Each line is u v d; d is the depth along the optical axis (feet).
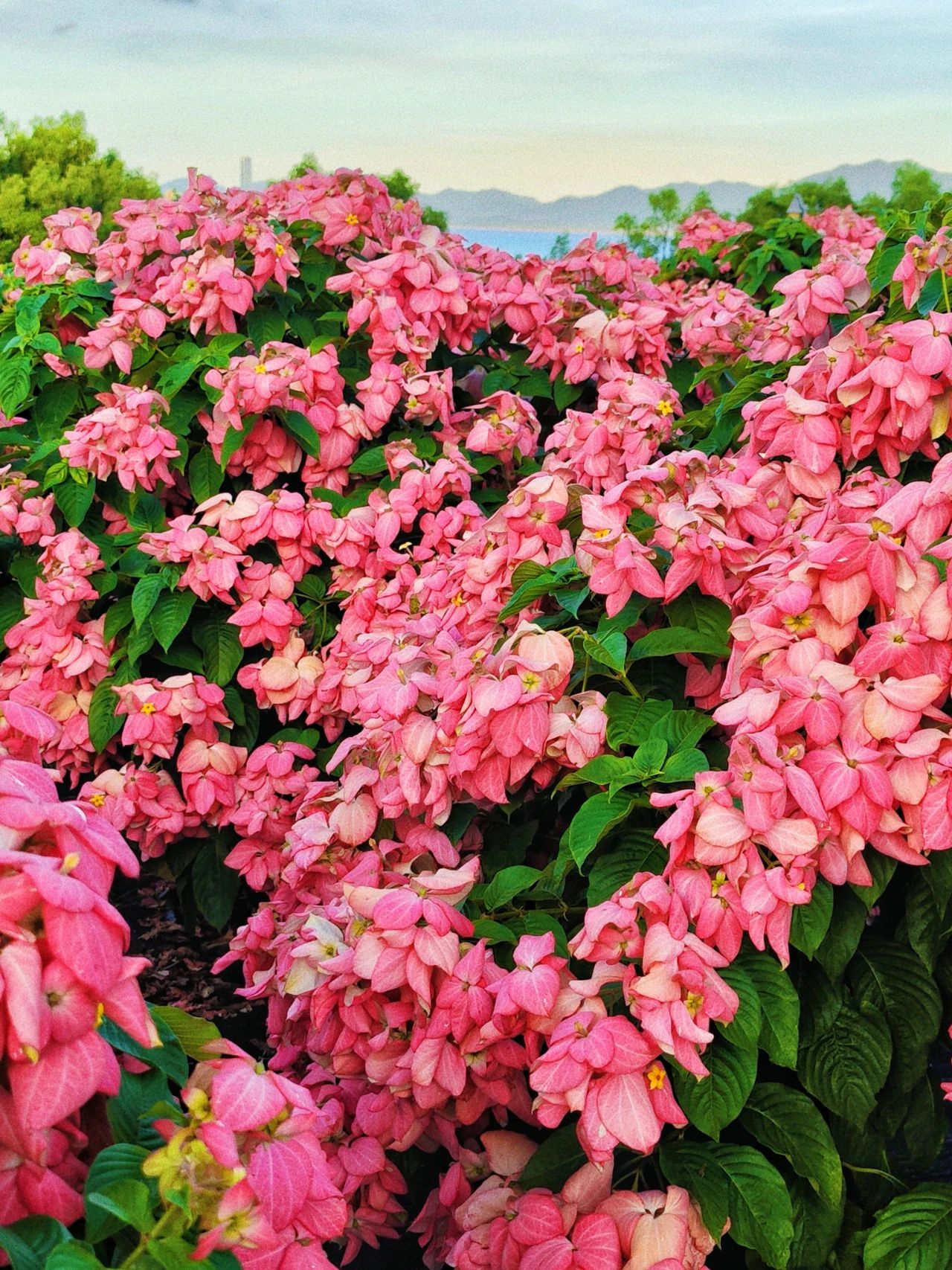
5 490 11.37
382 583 10.46
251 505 10.32
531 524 7.72
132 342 12.07
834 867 5.78
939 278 8.00
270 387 10.59
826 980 6.48
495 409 11.76
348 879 7.63
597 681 7.48
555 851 8.75
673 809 6.38
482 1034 5.92
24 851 3.63
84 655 10.66
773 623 6.20
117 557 11.31
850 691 5.90
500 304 13.23
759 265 19.33
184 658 10.84
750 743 5.53
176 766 10.50
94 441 10.93
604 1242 5.50
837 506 6.67
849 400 7.34
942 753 5.78
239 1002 11.58
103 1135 3.89
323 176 13.88
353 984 6.79
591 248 15.37
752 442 8.55
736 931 5.61
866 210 27.73
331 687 10.27
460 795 7.63
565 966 5.83
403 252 11.82
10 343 12.59
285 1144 3.98
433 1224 7.07
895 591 5.97
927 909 6.49
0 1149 3.31
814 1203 6.39
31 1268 3.12
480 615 7.85
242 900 12.77
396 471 11.32
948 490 5.94
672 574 6.77
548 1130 7.02
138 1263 3.34
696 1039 5.15
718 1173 5.88
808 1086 6.28
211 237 11.68
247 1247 3.49
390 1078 6.39
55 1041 3.25
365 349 12.89
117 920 3.36
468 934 6.24
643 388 9.46
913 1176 7.50
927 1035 6.51
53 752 10.98
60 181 64.13
